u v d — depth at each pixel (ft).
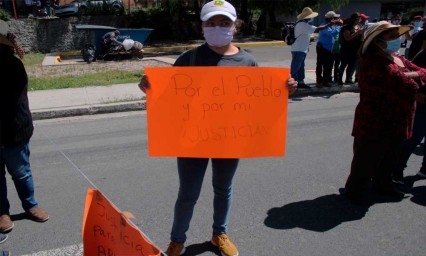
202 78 8.43
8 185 14.64
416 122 13.43
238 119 8.67
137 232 6.19
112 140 19.85
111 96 28.04
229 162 9.12
